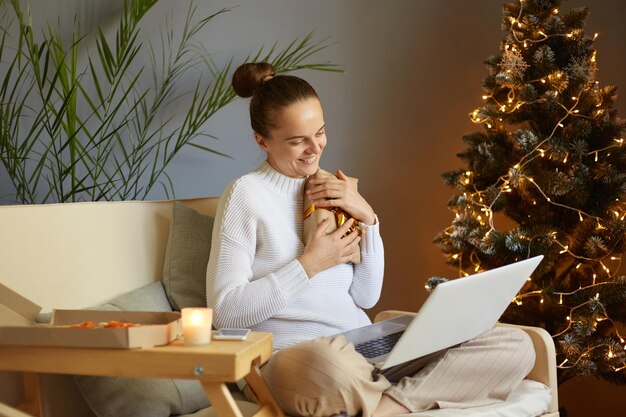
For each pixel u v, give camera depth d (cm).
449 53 295
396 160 296
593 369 230
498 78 238
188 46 284
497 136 253
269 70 198
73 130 252
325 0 290
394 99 295
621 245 237
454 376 162
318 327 182
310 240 180
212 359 128
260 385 146
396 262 298
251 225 180
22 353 134
